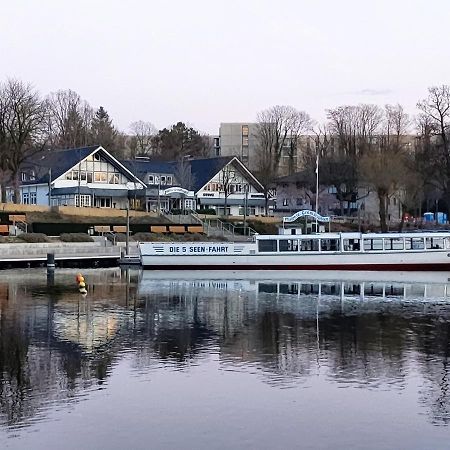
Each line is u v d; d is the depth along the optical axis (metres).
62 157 113.94
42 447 17.61
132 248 78.56
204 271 66.75
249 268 67.06
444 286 53.88
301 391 22.53
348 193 117.50
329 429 19.05
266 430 18.92
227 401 21.44
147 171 119.88
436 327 34.31
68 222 91.56
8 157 97.38
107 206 111.38
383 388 22.94
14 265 70.38
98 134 160.25
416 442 18.16
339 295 48.00
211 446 17.78
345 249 66.12
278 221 108.19
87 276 61.81
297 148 152.12
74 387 22.88
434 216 120.00
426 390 22.70
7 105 96.94
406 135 131.25
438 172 100.56
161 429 18.94
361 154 118.06
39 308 40.91
